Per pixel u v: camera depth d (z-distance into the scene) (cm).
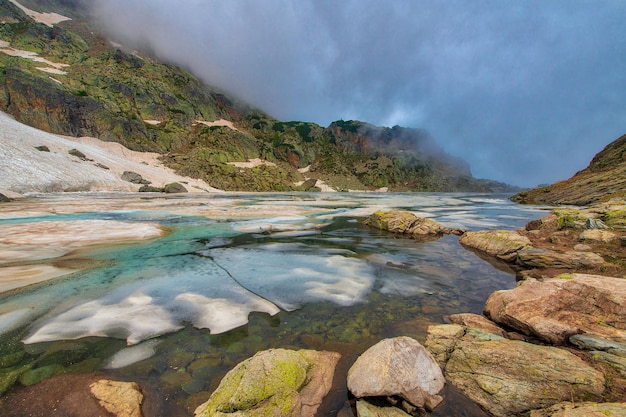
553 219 1894
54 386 518
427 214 3631
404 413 459
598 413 396
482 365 558
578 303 727
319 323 802
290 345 683
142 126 13062
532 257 1355
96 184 7225
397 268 1362
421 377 504
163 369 586
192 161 12800
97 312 832
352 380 517
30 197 4716
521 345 598
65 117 10325
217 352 652
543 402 460
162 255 1477
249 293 1012
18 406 465
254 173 14488
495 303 825
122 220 2566
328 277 1209
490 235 1741
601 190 4656
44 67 12619
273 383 486
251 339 710
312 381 530
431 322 809
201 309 873
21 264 1230
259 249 1675
